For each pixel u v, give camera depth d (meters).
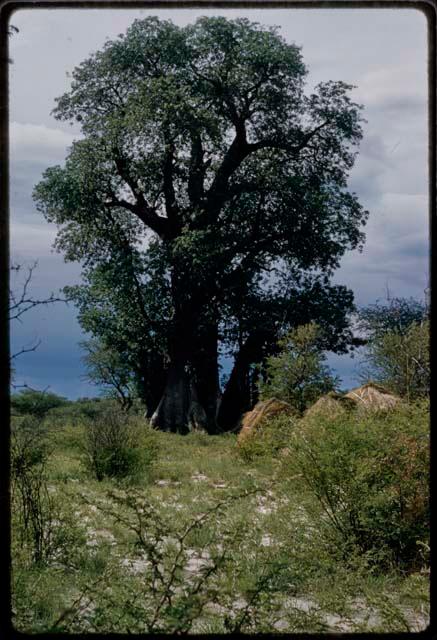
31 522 7.66
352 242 33.91
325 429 8.12
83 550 7.53
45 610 5.74
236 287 32.91
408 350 16.97
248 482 9.84
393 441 7.65
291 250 33.72
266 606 5.11
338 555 7.21
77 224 33.72
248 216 33.56
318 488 7.74
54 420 17.47
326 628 5.05
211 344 34.41
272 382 23.03
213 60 32.34
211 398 34.25
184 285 32.47
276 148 33.84
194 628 4.92
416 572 6.89
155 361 34.94
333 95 33.41
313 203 32.53
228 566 6.22
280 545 7.30
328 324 33.28
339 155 34.16
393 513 7.41
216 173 33.44
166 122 31.16
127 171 32.41
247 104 32.94
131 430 15.12
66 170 32.84
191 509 10.07
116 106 33.19
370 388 14.86
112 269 32.56
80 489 12.00
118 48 32.19
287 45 32.22
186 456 19.16
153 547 5.38
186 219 32.94
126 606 4.83
